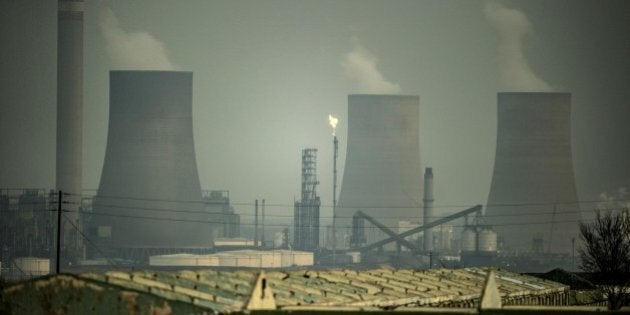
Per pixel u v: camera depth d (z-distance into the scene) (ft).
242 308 409.28
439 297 540.11
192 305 409.90
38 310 435.53
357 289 521.65
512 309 433.07
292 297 463.01
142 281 438.40
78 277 430.20
